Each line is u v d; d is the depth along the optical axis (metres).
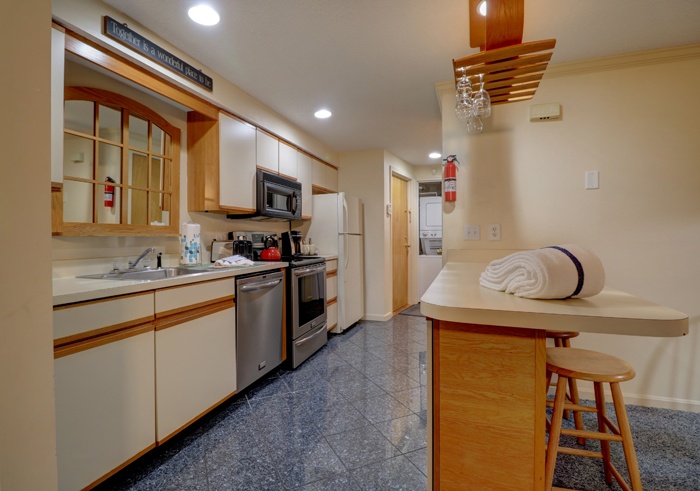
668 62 2.06
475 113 1.76
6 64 0.60
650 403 2.10
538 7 1.65
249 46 2.02
